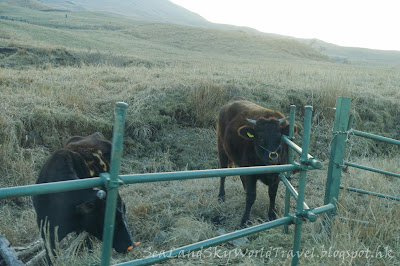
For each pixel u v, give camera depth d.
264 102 10.18
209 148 8.69
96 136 5.19
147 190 6.52
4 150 6.64
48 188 2.11
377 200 4.94
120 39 43.44
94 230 3.76
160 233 4.84
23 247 4.51
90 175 4.13
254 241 4.55
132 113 8.79
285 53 52.28
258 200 5.93
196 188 6.59
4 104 7.71
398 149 10.15
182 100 9.69
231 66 18.55
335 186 4.64
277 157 4.82
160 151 8.37
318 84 11.81
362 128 10.35
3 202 5.94
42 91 8.91
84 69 13.23
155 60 21.47
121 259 4.19
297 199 3.43
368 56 141.75
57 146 7.64
